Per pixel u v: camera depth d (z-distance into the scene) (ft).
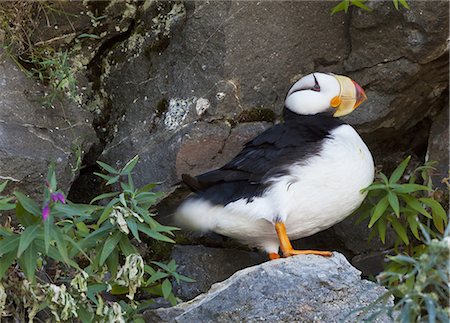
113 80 34.45
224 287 26.22
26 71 32.50
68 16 33.73
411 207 31.04
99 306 26.16
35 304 25.79
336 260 27.04
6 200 25.62
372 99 33.30
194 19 32.37
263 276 25.98
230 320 25.49
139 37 34.19
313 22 33.09
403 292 20.68
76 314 25.61
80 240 26.78
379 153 34.94
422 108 34.30
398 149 35.06
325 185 28.96
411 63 32.71
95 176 33.99
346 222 33.73
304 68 33.22
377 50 32.99
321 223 29.73
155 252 32.22
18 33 32.83
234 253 32.35
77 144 32.45
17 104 31.73
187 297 31.45
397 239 32.81
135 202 26.55
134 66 34.01
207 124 32.07
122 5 34.17
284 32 32.73
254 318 25.30
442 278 20.44
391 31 32.58
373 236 33.65
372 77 33.24
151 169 32.24
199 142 31.76
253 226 29.48
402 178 34.71
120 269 26.40
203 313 25.88
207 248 32.14
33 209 24.57
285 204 28.68
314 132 29.73
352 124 33.27
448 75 33.37
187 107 32.35
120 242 26.48
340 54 33.63
